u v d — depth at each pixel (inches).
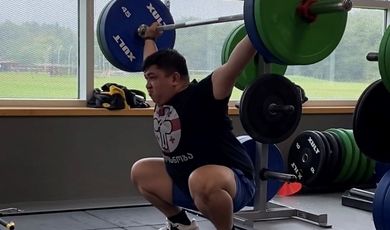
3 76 164.6
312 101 200.2
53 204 157.5
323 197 174.7
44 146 159.9
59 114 159.8
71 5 170.4
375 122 106.3
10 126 156.3
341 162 173.8
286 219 144.3
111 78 174.6
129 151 168.9
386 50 93.2
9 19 164.2
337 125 197.6
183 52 182.2
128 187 168.9
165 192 107.6
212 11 183.6
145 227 134.0
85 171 164.2
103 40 137.1
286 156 188.2
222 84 97.0
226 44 140.6
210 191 96.3
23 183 158.2
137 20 137.6
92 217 143.9
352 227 137.9
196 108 99.3
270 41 95.8
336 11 94.9
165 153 104.3
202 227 133.8
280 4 95.8
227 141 101.6
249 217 139.9
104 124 165.6
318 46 100.7
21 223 136.1
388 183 107.4
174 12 178.9
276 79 126.0
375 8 207.2
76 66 172.2
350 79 208.1
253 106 124.1
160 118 103.6
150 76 101.9
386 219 105.7
